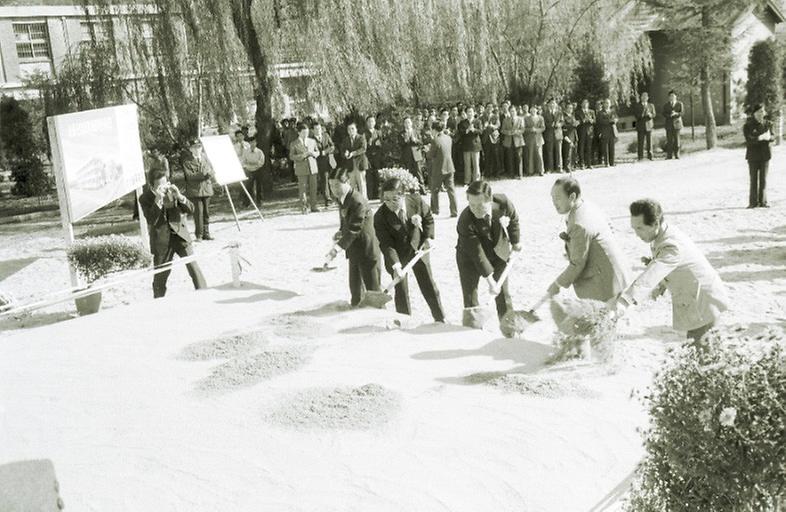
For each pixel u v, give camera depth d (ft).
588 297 21.79
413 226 28.14
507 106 77.20
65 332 29.17
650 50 102.94
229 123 73.97
